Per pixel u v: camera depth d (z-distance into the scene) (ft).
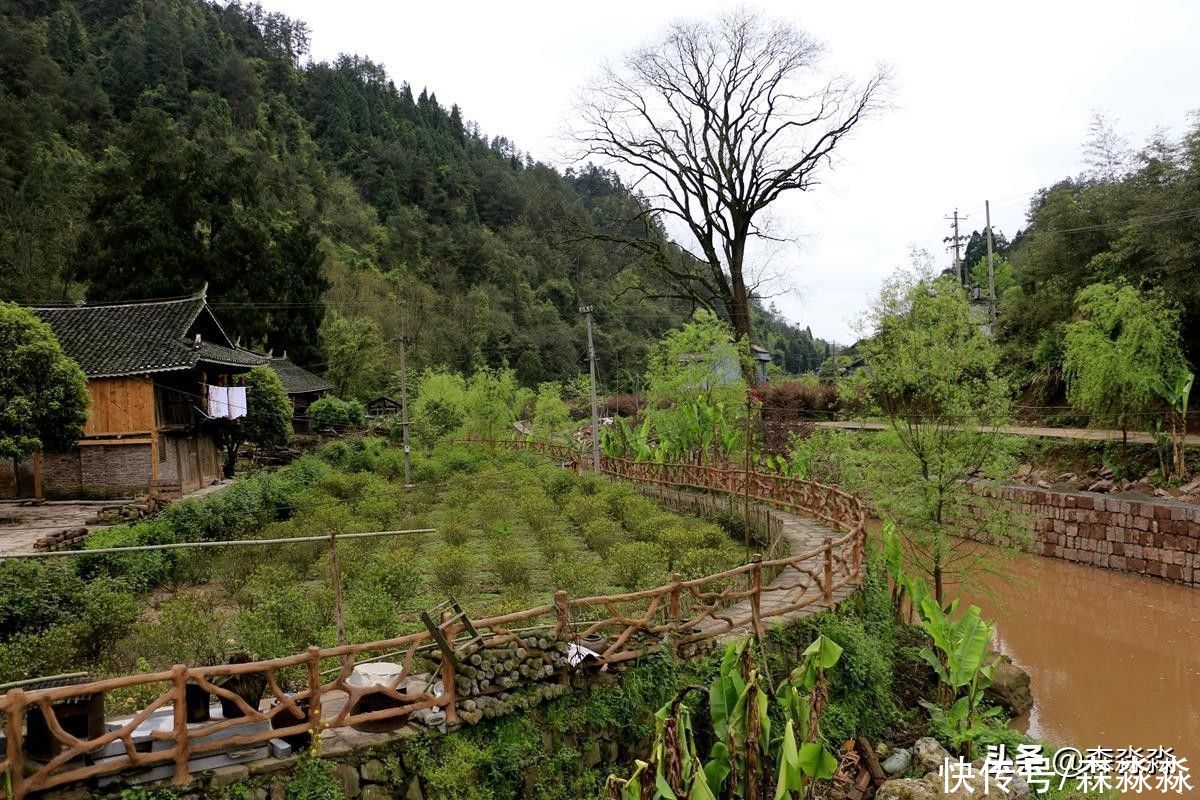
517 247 274.16
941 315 50.65
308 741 21.81
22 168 148.77
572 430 136.87
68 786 18.48
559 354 219.00
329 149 278.67
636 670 28.37
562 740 25.95
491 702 24.58
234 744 20.13
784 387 128.57
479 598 44.96
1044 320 101.09
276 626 33.22
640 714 27.78
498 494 77.87
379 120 316.40
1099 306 72.23
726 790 25.86
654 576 43.27
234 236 128.57
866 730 35.42
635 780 21.02
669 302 239.30
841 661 34.99
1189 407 79.61
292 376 131.23
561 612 26.76
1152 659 49.47
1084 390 73.56
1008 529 54.85
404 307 193.98
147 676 19.20
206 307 85.97
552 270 268.62
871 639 38.27
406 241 247.29
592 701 26.96
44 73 190.39
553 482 84.84
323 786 20.95
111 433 74.43
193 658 30.83
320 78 318.65
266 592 40.88
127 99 218.79
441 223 274.16
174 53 240.53
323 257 157.48
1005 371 99.40
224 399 87.76
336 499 72.79
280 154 247.70
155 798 19.04
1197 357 77.87
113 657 32.19
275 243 148.05
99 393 74.64
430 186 284.82
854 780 31.99
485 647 24.99
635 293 231.91
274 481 72.49
